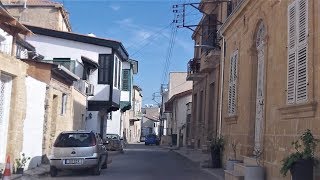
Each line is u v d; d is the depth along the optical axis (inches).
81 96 1111.6
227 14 904.3
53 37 1251.2
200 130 1256.8
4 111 620.4
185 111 2039.9
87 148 684.1
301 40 423.2
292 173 379.6
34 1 1421.0
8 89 625.3
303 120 408.5
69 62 1109.7
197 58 1248.8
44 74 780.0
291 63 445.1
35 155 735.7
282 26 478.3
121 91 1572.3
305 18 415.2
